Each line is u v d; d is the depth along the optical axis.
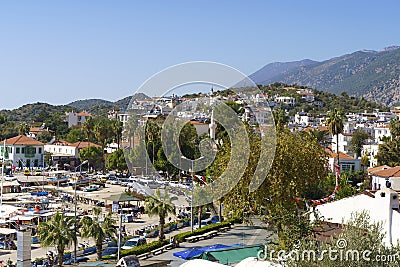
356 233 20.00
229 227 58.03
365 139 139.12
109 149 142.75
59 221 43.66
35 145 135.75
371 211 30.92
